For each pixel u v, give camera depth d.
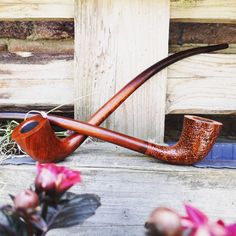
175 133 1.08
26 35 1.00
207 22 0.98
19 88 0.98
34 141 0.74
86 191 0.80
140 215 0.80
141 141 0.81
